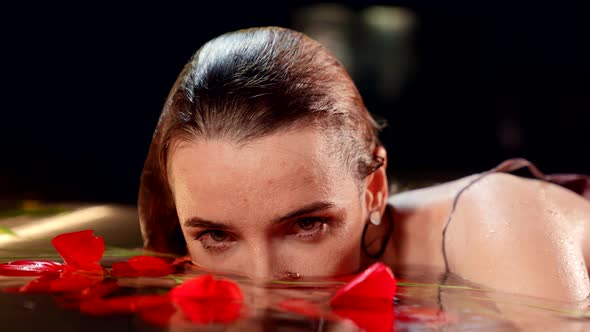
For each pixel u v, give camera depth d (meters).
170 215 1.86
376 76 6.86
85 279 1.44
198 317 1.12
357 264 1.75
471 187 1.93
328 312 1.21
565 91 6.52
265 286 1.46
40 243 2.06
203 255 1.66
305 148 1.56
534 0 6.97
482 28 7.17
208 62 1.65
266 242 1.58
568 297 1.57
